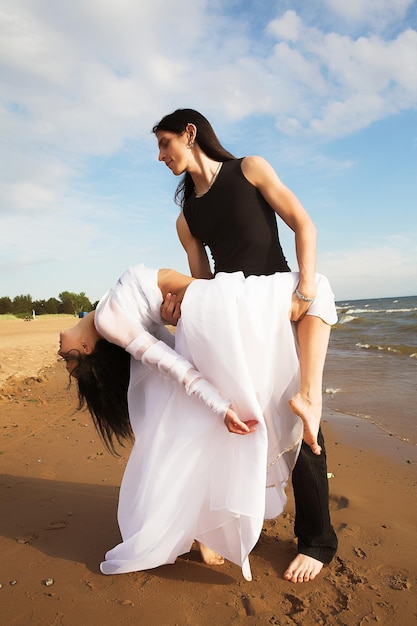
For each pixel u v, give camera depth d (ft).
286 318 7.16
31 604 6.69
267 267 8.08
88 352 8.00
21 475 11.93
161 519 7.11
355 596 6.93
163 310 7.52
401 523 9.45
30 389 25.14
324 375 30.68
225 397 7.06
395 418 19.29
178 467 7.14
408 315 106.73
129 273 7.64
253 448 6.83
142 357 7.27
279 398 7.27
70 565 7.71
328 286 7.52
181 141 8.20
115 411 8.40
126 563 7.23
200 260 9.31
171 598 6.86
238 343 6.93
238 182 7.96
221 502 7.03
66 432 16.07
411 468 13.28
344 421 19.20
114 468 12.52
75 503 10.20
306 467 7.63
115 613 6.50
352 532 9.02
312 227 7.57
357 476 12.62
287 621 6.37
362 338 59.16
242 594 7.00
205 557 7.84
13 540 8.54
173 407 7.37
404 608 6.62
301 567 7.50
